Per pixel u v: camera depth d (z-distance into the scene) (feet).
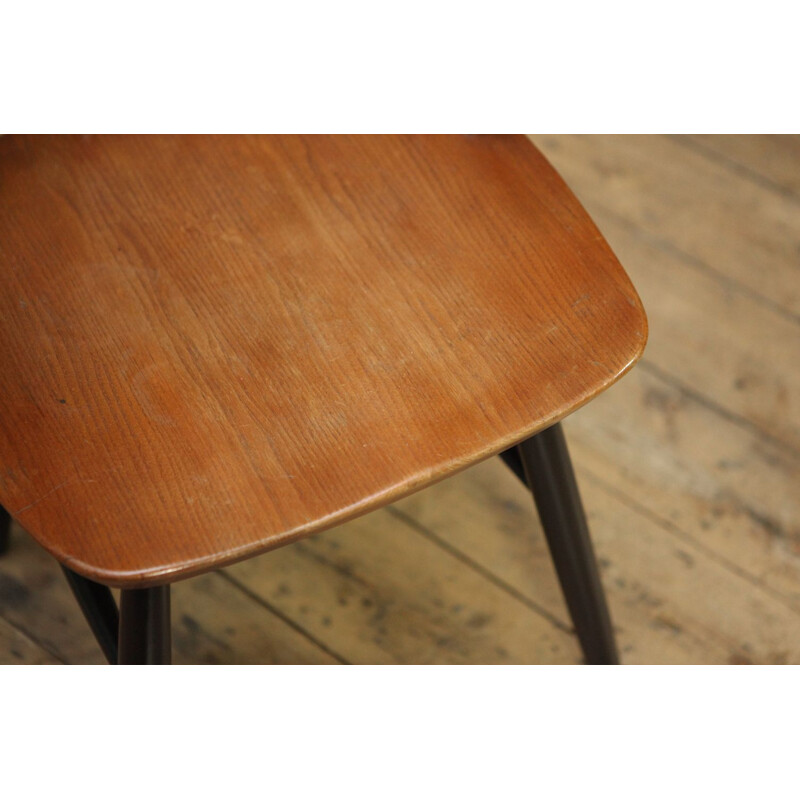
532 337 3.59
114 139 3.92
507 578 4.98
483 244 3.74
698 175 6.10
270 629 4.84
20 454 3.41
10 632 4.75
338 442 3.44
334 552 4.98
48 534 3.31
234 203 3.81
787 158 6.23
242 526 3.33
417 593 4.93
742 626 4.94
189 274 3.69
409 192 3.83
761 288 5.67
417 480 3.40
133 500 3.36
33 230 3.75
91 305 3.64
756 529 5.10
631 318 3.61
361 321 3.62
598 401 5.35
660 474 5.20
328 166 3.87
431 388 3.52
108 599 4.02
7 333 3.59
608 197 5.97
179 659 4.77
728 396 5.39
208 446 3.44
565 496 4.01
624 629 4.91
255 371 3.55
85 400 3.50
